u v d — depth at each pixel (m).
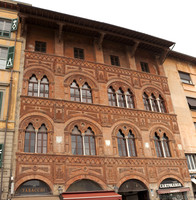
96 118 20.97
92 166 18.83
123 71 24.91
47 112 19.41
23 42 21.69
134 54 26.75
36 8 20.95
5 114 18.09
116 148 20.47
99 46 24.78
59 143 18.61
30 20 22.17
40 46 22.78
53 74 21.41
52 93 20.55
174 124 24.72
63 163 17.98
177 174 22.11
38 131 18.66
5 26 21.77
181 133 25.19
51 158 17.83
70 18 22.22
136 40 25.47
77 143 19.48
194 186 23.02
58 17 22.00
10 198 15.55
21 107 18.80
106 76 23.69
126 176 19.69
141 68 26.83
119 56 26.05
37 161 17.36
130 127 22.16
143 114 23.36
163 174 21.39
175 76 28.86
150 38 25.67
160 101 25.69
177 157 22.89
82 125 20.20
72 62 22.78
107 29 24.06
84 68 23.03
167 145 23.45
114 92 23.47
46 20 22.06
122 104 23.38
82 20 22.62
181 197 21.67
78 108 20.67
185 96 28.19
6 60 20.30
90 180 18.48
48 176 17.20
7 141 17.12
